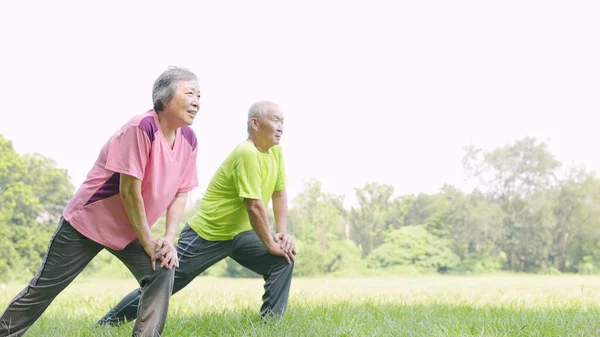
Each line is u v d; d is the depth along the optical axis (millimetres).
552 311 5387
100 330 4121
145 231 3375
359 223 35406
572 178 34812
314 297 7895
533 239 34188
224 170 4434
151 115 3410
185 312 5602
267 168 4441
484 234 34438
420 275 32562
